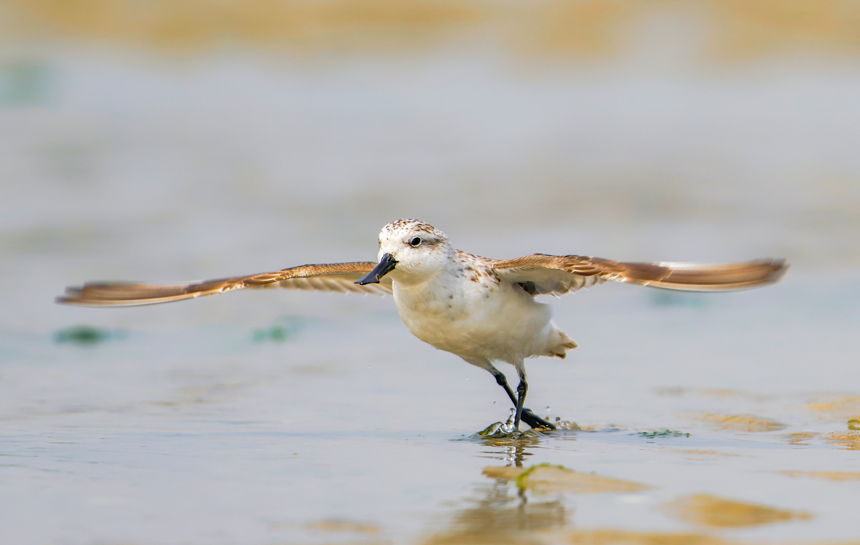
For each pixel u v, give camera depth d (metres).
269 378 11.74
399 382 11.67
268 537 5.93
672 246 20.11
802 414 9.85
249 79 45.34
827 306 15.84
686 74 48.75
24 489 6.98
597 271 7.93
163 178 26.86
